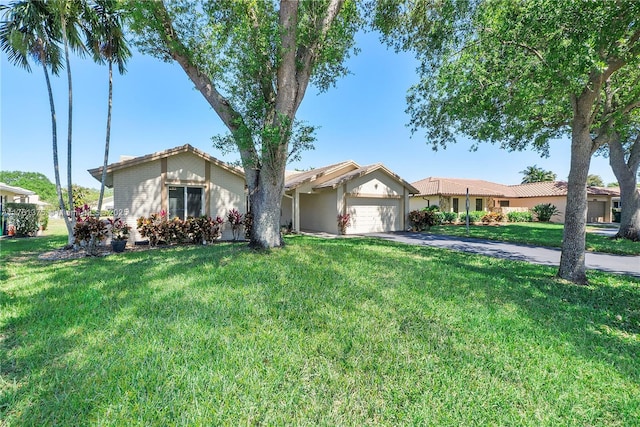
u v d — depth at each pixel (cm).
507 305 477
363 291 520
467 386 261
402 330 369
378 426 212
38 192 4659
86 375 263
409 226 1984
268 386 251
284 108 877
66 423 210
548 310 464
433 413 226
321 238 1436
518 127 905
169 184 1188
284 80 868
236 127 895
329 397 241
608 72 579
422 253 1004
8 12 920
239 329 359
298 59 921
